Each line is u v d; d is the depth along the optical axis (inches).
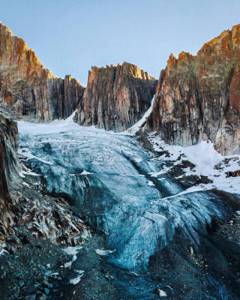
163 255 857.5
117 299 679.1
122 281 743.7
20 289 645.9
